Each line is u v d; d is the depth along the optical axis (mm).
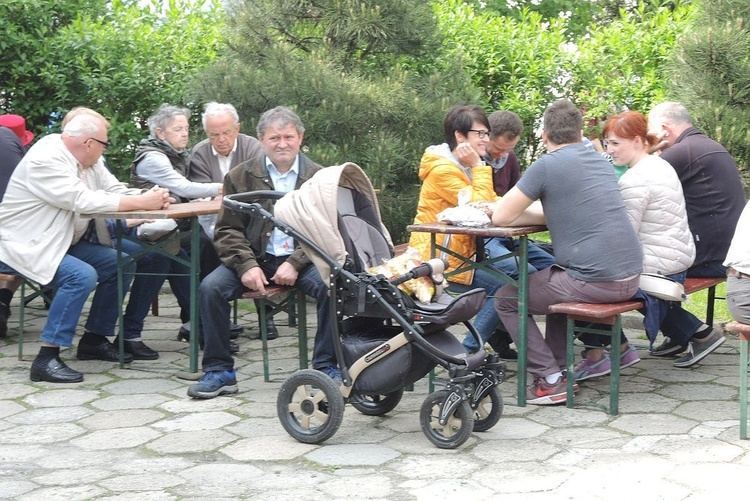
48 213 5707
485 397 4734
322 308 5312
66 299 5660
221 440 4676
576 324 5449
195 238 5648
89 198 5547
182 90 8328
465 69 8469
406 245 6539
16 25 8328
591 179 5000
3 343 6578
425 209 5688
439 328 4574
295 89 7539
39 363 5684
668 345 6168
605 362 5500
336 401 4535
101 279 6020
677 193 5500
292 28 8211
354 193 5152
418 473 4211
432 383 5391
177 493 4027
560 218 5016
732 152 7492
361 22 7734
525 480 4105
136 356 6172
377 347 4539
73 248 6043
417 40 8078
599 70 8695
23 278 6074
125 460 4422
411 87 7836
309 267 5379
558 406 5160
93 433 4789
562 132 5059
